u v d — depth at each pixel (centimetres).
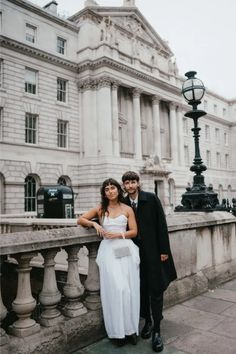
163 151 4434
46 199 1329
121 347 385
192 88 751
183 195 750
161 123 4459
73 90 3525
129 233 392
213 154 5859
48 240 352
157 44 4447
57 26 3438
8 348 315
